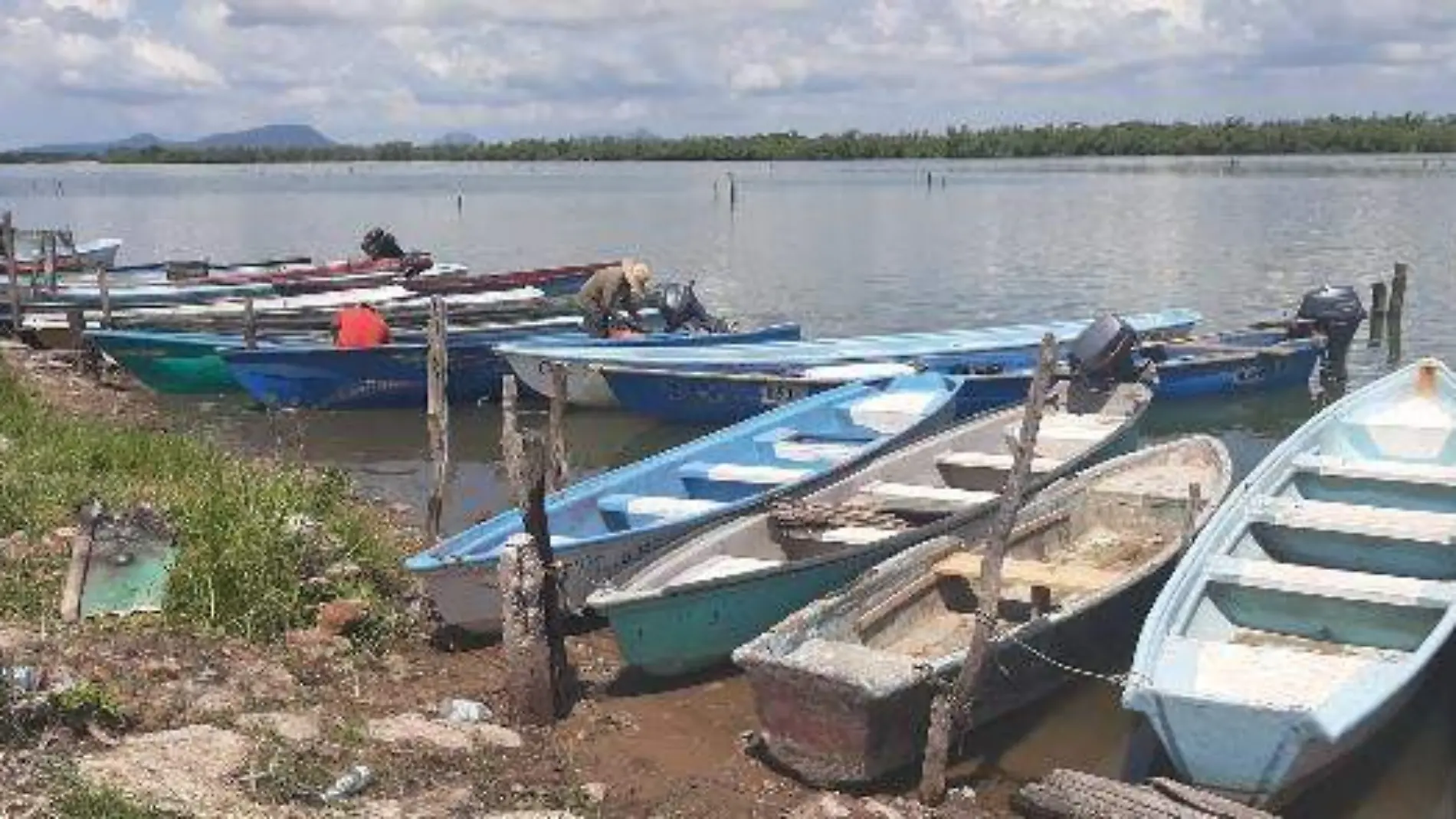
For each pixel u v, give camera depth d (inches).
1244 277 1588.3
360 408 885.8
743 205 3324.3
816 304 1435.8
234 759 327.9
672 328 998.4
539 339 925.8
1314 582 413.7
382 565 496.4
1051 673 416.8
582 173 7140.8
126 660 379.2
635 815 342.3
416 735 364.2
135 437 634.8
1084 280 1601.9
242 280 1205.1
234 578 430.6
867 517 496.1
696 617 427.2
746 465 614.2
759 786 367.2
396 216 3051.2
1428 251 1822.1
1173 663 374.0
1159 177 4697.3
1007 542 378.6
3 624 396.2
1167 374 881.5
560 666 407.5
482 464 766.5
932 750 361.4
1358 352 1112.8
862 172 6156.5
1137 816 335.0
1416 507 505.7
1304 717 328.8
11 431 636.7
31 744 319.6
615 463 783.7
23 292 1086.4
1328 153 6825.8
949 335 943.7
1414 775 385.4
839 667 369.1
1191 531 459.5
